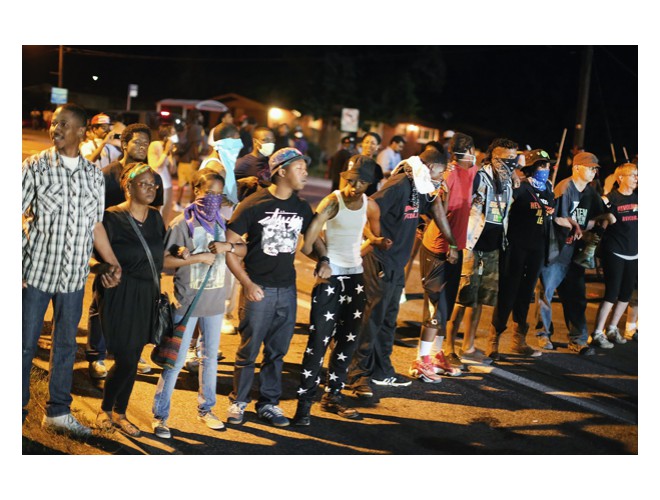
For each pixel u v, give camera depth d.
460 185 6.48
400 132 39.25
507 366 7.20
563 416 6.00
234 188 6.43
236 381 5.23
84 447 4.63
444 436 5.42
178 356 4.88
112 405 4.88
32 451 4.50
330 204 5.23
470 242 6.72
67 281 4.51
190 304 4.82
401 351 7.38
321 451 4.97
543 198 7.13
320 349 5.30
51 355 4.68
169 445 4.81
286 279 5.12
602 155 25.67
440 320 6.48
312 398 5.38
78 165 4.47
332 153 40.91
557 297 10.34
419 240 8.51
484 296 7.06
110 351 4.70
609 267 7.94
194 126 15.69
